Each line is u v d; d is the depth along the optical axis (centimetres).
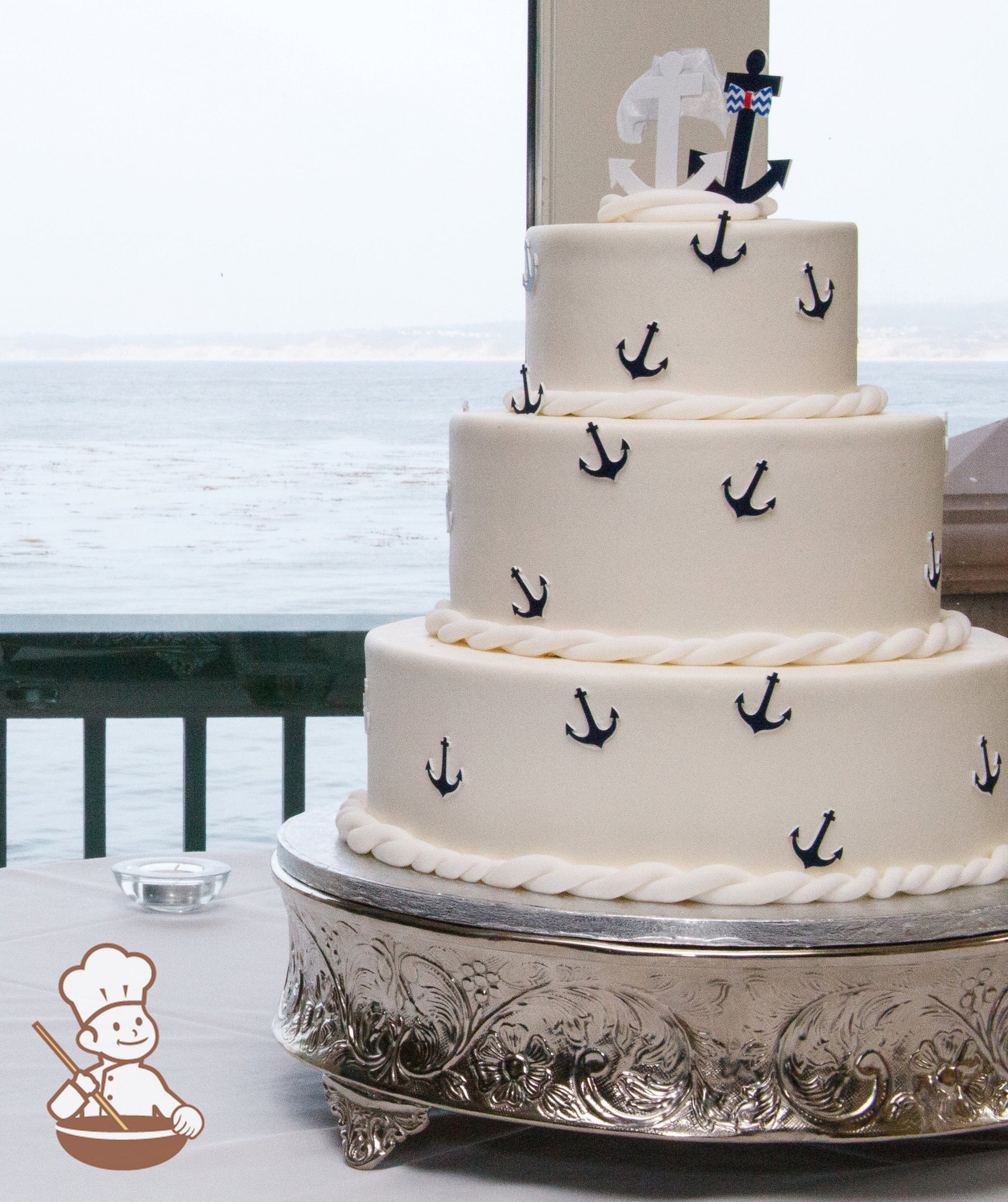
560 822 171
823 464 172
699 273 178
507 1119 162
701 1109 158
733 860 167
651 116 192
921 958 157
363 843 185
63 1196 159
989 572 398
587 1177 167
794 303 180
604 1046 160
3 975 224
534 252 191
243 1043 203
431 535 1875
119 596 1812
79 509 1873
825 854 167
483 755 175
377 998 172
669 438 171
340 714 379
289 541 1847
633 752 168
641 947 155
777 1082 158
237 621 392
